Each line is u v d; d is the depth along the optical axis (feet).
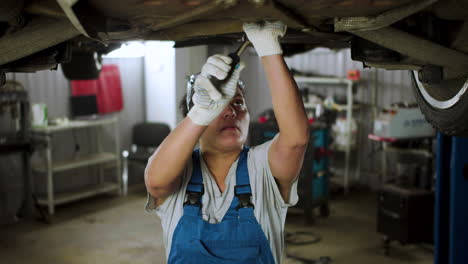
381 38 3.29
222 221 3.89
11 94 13.96
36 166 16.19
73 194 17.07
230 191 3.98
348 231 14.60
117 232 14.53
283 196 4.20
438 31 3.41
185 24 3.23
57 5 2.87
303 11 2.81
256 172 4.00
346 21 2.91
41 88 17.24
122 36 3.01
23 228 14.82
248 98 22.57
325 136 15.64
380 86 19.43
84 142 18.90
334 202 17.92
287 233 14.37
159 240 13.87
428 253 12.80
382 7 2.69
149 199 4.00
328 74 20.56
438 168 9.99
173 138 3.55
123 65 20.08
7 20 2.85
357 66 19.79
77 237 14.05
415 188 12.53
